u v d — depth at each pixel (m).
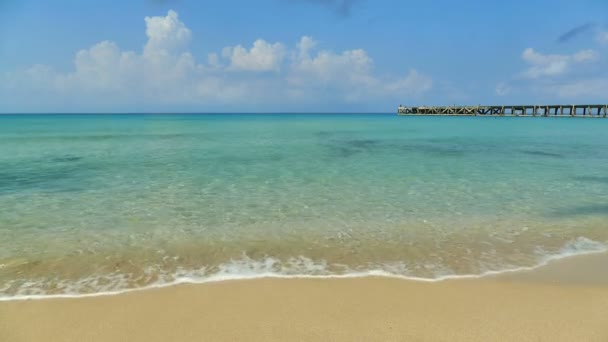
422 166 16.50
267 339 4.10
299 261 6.34
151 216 8.92
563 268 6.06
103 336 4.18
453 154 20.73
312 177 13.85
